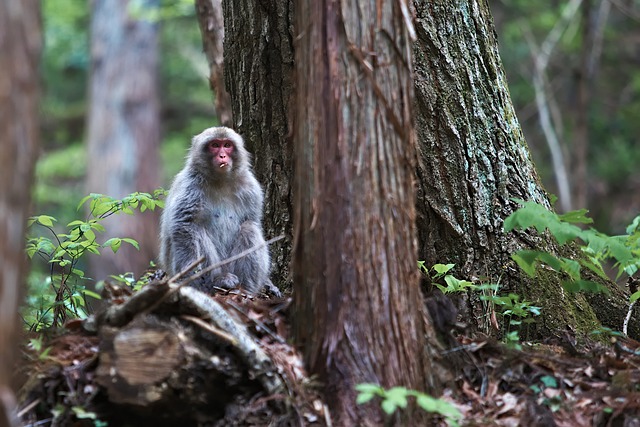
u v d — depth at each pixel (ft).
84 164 112.47
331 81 23.06
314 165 23.43
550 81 98.22
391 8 23.25
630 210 90.58
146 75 104.88
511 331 31.58
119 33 104.01
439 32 32.60
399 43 23.36
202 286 35.35
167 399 22.26
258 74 35.12
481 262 32.48
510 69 95.25
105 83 103.96
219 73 43.34
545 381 25.38
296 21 24.68
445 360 25.25
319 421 22.43
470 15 33.27
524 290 32.07
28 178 18.34
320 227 23.27
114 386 22.09
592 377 26.04
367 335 22.80
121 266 93.09
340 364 22.82
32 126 18.43
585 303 33.06
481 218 32.48
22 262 18.47
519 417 23.86
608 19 101.50
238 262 35.91
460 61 32.83
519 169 33.63
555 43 89.86
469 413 24.11
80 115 120.47
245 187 36.47
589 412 24.36
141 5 94.94
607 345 30.86
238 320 24.70
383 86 23.17
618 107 97.25
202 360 22.59
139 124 104.12
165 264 37.68
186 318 23.16
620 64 101.14
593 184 93.56
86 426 22.65
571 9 84.58
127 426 22.98
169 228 36.68
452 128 32.45
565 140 95.35
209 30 43.55
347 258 22.95
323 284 23.21
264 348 23.91
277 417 22.59
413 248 23.76
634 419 23.65
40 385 23.20
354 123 23.02
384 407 20.40
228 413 22.79
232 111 36.88
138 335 22.30
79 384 23.12
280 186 35.60
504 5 95.04
